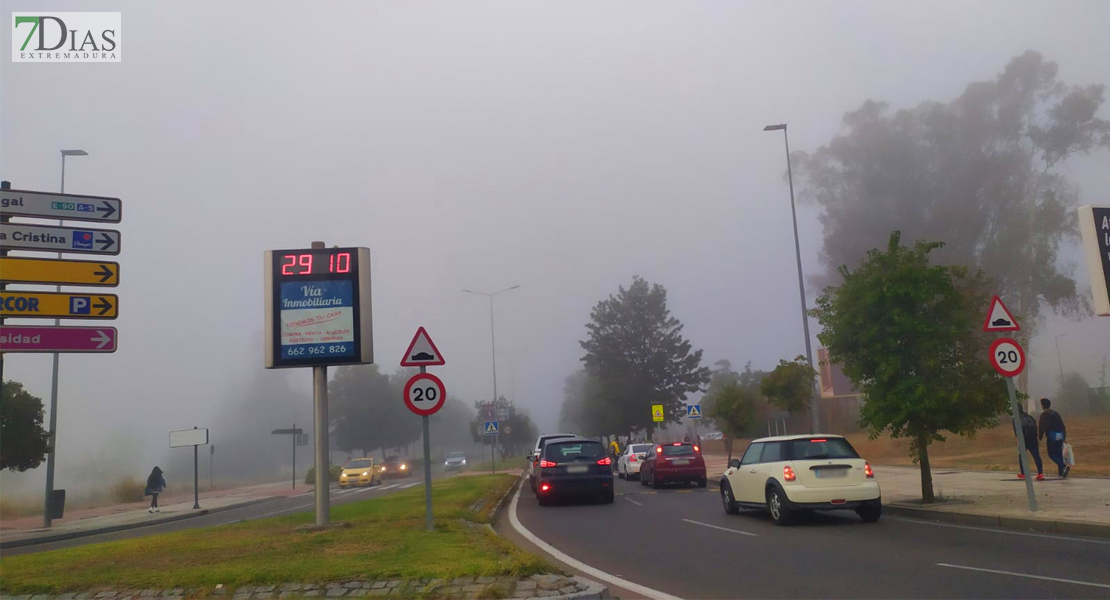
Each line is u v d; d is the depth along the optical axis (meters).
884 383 15.68
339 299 14.84
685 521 16.00
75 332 12.85
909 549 11.12
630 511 18.70
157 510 30.53
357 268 14.93
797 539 12.66
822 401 44.88
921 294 15.09
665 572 10.19
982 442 34.03
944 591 8.34
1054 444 18.58
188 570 9.59
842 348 16.48
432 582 8.60
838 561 10.43
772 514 14.69
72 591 8.95
